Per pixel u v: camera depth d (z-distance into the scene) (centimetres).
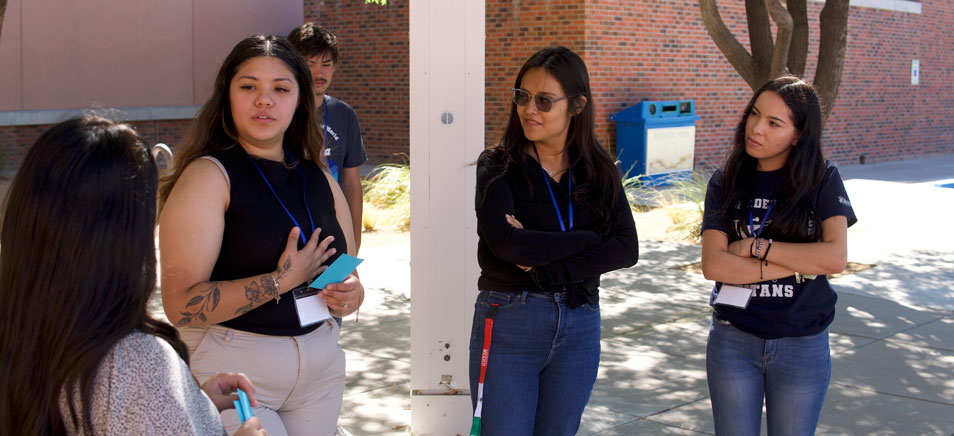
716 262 317
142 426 152
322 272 276
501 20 1588
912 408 509
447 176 413
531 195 308
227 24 1633
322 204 284
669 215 1227
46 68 1433
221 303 249
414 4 402
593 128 317
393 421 482
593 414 496
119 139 158
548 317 305
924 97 2238
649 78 1641
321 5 1845
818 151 315
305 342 269
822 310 315
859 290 810
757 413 324
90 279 152
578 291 308
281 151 282
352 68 1830
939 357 609
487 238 303
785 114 308
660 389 541
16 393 152
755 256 312
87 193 151
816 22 1909
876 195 1472
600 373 571
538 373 313
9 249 153
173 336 169
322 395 281
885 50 2102
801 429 318
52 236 150
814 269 306
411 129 409
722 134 1789
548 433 324
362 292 281
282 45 277
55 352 150
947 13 2261
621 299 781
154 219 162
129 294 156
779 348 312
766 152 313
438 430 429
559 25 1545
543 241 298
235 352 259
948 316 721
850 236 1091
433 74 405
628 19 1589
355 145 469
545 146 315
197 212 252
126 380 153
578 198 309
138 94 1538
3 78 1388
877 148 2125
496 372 307
